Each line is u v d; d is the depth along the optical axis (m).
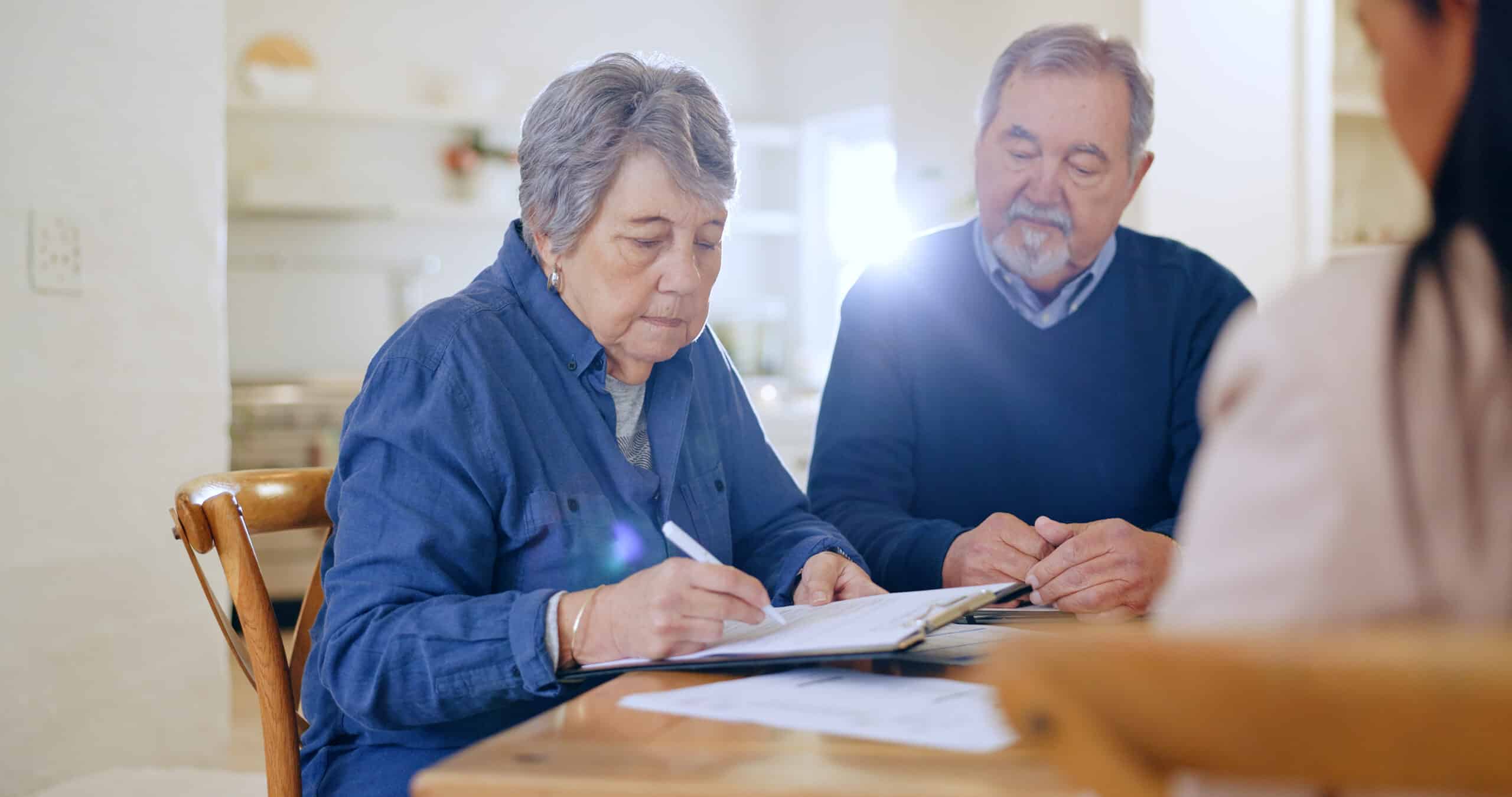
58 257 2.01
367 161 5.58
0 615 1.86
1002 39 3.08
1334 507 0.48
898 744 0.71
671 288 1.29
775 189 5.97
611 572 1.28
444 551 1.16
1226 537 0.51
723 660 0.94
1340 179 3.22
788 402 5.07
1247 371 0.54
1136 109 1.65
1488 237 0.50
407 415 1.19
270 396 4.81
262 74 5.21
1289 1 2.92
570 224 1.28
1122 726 0.39
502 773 0.66
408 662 1.05
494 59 5.70
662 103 1.27
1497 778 0.36
